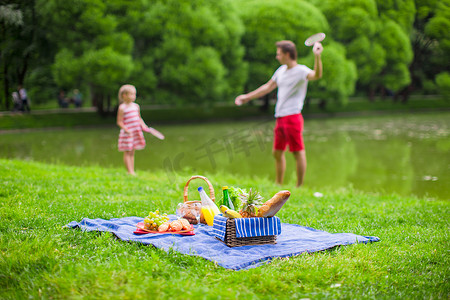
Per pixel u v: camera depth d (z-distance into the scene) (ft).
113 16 91.81
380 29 123.75
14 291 10.57
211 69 97.81
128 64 89.30
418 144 60.90
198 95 103.60
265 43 112.27
